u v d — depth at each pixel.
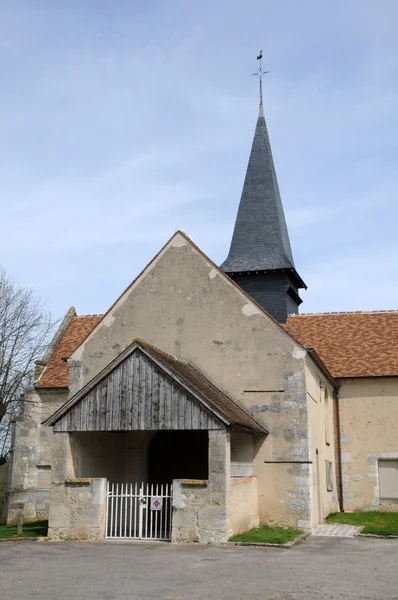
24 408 23.95
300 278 30.03
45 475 23.36
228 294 19.83
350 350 24.77
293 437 18.33
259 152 30.75
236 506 16.33
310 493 17.95
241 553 13.75
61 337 26.78
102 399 16.70
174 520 15.62
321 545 15.19
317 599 9.15
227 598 9.22
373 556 13.31
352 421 23.83
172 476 20.41
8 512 23.02
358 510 23.19
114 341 20.45
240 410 18.52
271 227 29.19
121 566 12.02
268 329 19.20
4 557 13.25
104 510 16.39
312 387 19.72
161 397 16.31
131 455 20.27
